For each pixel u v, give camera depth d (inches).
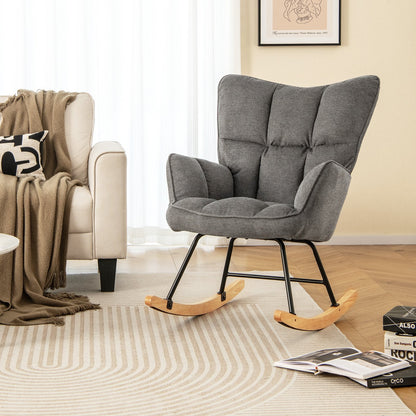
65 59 163.9
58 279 119.3
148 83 166.4
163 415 72.6
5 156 126.5
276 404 75.7
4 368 86.4
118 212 121.5
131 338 98.6
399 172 174.1
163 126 166.6
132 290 125.5
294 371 85.9
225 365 87.9
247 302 118.1
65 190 119.3
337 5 169.2
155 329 102.8
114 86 164.7
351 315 111.7
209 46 164.9
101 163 120.7
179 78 167.0
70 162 135.0
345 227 175.0
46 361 89.0
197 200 101.4
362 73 171.6
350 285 131.6
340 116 107.9
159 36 165.9
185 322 106.6
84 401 76.3
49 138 135.6
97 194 120.9
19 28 161.0
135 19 163.2
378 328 104.7
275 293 124.3
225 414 72.9
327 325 104.0
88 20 163.2
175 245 169.8
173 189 104.3
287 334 101.0
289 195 112.1
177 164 105.7
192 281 133.0
